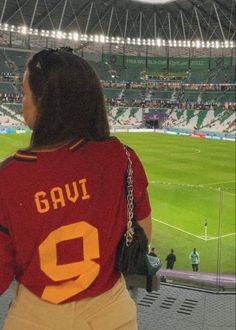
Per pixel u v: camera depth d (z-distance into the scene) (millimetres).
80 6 76562
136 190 2420
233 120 79812
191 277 10227
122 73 93938
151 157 48719
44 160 2166
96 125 2326
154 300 5742
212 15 77875
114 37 84938
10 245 2176
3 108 76188
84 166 2225
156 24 85875
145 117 87688
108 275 2305
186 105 88312
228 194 27703
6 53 82375
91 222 2207
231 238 20938
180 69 93625
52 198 2145
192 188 28500
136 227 2391
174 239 20688
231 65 90125
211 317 5387
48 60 2211
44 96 2184
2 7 70938
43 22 76438
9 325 2229
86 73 2242
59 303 2184
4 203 2119
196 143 63406
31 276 2189
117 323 2297
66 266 2172
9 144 51500
